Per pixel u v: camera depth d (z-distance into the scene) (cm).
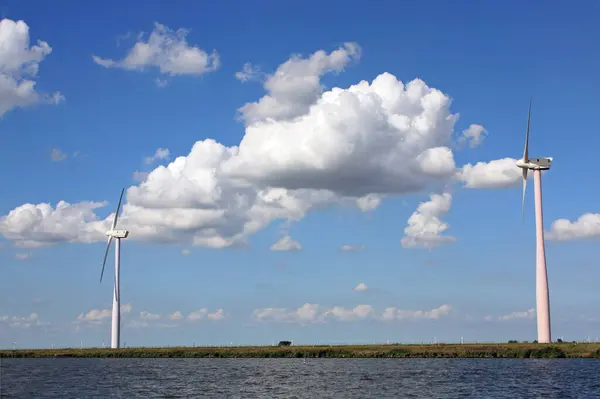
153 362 17950
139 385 10975
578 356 16212
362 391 9706
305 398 9025
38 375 13188
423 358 17350
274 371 13738
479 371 12656
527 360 15650
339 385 10606
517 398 8638
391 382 10894
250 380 11700
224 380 11762
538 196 17950
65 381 11769
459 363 15012
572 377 11212
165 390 10156
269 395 9431
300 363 16412
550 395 8900
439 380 11050
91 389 10350
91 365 16662
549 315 17688
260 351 19900
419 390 9662
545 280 17675
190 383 11256
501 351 16938
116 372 13938
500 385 10131
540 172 18038
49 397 9344
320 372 13225
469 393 9212
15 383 11425
